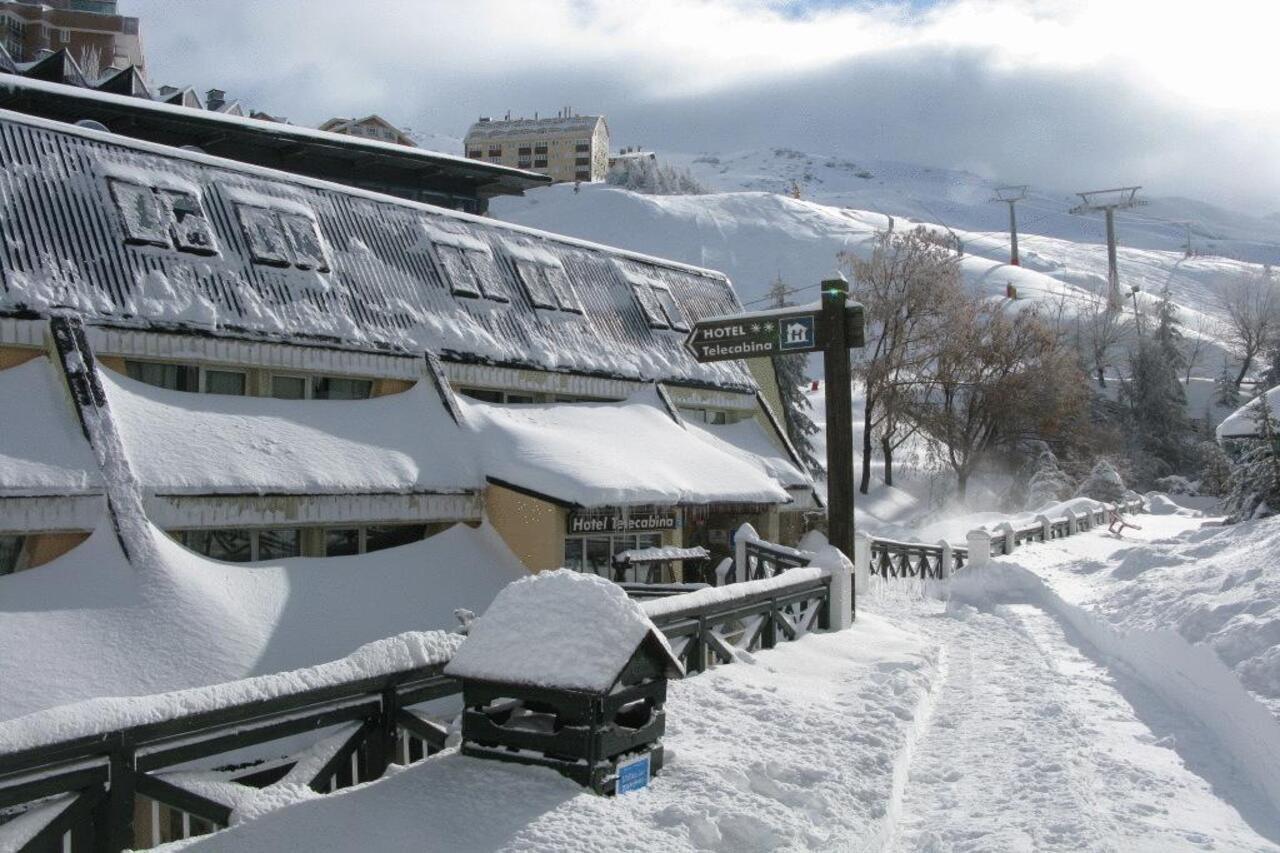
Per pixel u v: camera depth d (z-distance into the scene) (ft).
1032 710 33.63
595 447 60.64
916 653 40.91
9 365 44.86
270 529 48.52
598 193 454.81
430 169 98.73
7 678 34.04
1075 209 327.26
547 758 20.17
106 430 43.09
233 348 51.39
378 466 51.80
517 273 71.15
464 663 20.79
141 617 38.37
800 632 41.19
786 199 472.03
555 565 53.36
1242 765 26.48
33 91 74.43
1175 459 211.41
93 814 16.75
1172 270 483.92
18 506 39.04
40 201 49.08
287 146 89.97
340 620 43.91
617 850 17.08
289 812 17.93
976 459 167.73
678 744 24.35
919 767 27.35
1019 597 67.56
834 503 51.52
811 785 22.57
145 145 56.08
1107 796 24.39
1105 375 271.08
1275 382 241.55
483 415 59.52
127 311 47.98
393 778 19.75
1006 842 21.04
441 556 52.26
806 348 52.65
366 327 57.88
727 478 65.26
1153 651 36.96
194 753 18.04
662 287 83.41
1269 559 38.04
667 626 30.55
